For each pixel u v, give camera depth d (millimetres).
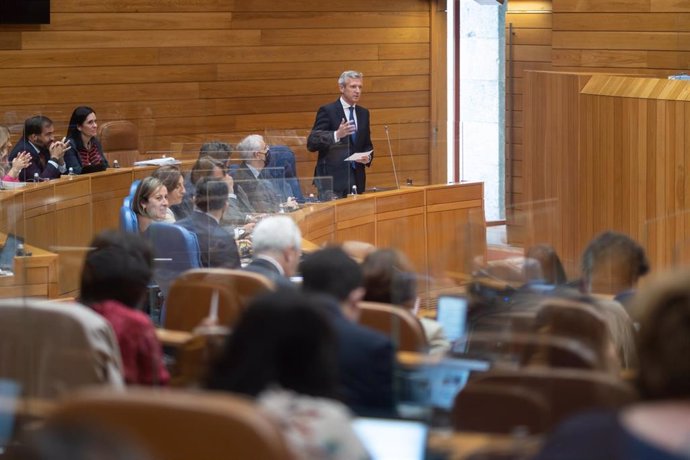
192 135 15578
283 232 6195
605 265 5285
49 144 11680
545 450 3033
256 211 9891
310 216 10141
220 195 7879
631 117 10133
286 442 2674
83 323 4121
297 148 11992
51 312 4145
